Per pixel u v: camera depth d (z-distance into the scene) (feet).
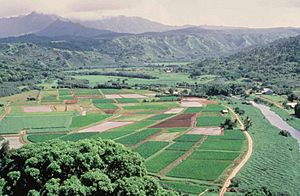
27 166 186.91
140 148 553.64
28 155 194.59
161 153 529.86
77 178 181.57
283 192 383.65
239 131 654.94
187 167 467.52
